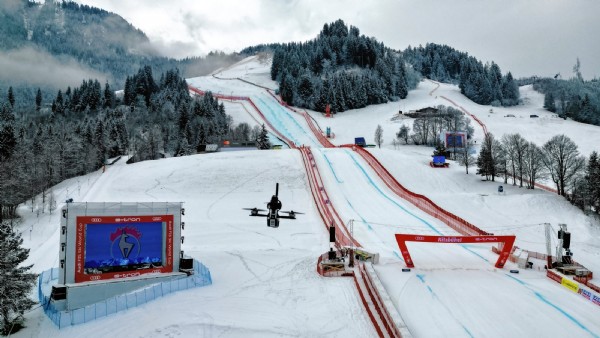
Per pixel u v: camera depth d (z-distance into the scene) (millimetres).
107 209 37125
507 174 92875
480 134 160000
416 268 44594
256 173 91125
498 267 44906
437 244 55750
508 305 34656
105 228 37031
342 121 188000
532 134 158875
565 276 40125
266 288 38938
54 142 104312
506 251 44031
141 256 38406
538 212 71625
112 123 145000
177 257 39781
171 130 147125
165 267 39188
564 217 69812
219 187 85438
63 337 29703
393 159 101688
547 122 177000
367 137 162125
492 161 91375
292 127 177750
